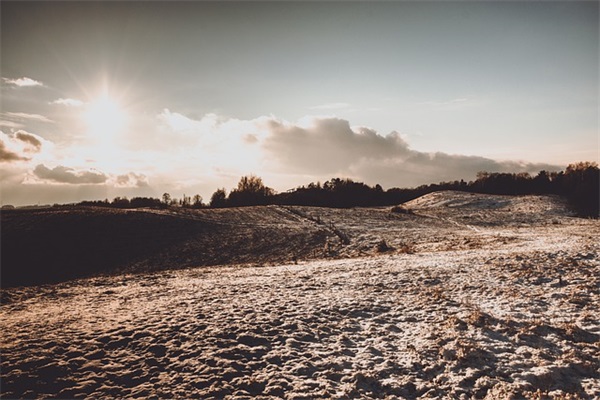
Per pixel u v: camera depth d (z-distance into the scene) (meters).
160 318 12.34
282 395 8.22
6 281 33.38
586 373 9.12
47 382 8.40
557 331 11.20
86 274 35.41
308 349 10.54
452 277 17.70
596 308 12.84
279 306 13.86
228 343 10.52
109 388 8.31
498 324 11.80
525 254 21.08
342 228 53.38
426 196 98.75
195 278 21.88
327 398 8.13
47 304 15.98
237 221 60.22
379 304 14.30
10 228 45.12
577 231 39.81
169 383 8.55
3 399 7.79
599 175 83.25
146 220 53.19
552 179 101.75
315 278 19.19
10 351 9.61
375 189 118.06
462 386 8.66
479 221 59.53
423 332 11.55
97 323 11.92
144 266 37.56
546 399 8.02
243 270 25.08
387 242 42.44
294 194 109.00
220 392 8.22
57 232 45.25
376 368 9.47
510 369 9.27
